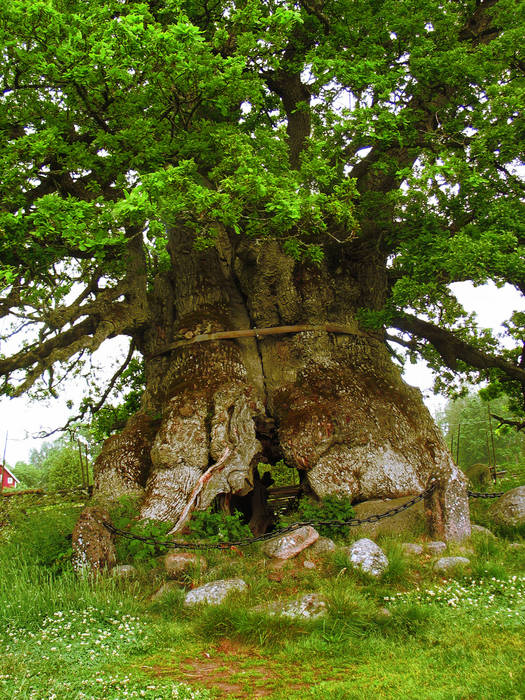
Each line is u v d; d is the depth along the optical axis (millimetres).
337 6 14422
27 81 11344
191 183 9656
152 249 16328
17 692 5199
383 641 6656
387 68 13117
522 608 7195
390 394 13070
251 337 13805
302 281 13734
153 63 10117
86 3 11016
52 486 28844
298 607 7406
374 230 13422
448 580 8430
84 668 5941
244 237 12844
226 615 7270
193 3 12477
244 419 11727
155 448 11734
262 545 9711
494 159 12125
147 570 9312
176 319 14250
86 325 13008
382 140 12023
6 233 9461
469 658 5895
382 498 11492
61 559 9500
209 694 5426
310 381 12805
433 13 12922
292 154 15461
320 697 5238
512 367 16391
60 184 12258
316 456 11625
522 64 13461
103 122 11242
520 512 11148
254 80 11383
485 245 10516
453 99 13250
